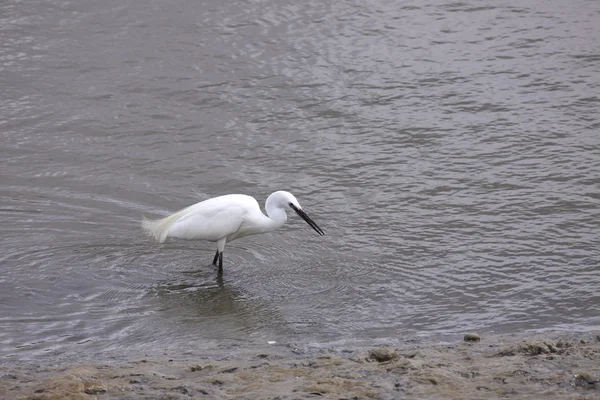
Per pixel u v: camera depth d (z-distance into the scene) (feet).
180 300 40.37
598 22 75.41
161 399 27.17
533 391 27.32
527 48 71.51
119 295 40.78
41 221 48.75
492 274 42.70
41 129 60.44
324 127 61.41
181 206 51.24
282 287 41.81
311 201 51.85
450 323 37.65
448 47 72.02
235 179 54.54
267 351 33.58
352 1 79.87
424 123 61.41
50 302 39.81
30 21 75.61
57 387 27.94
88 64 69.36
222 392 27.73
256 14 77.41
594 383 27.78
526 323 37.40
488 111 62.75
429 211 50.26
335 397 26.91
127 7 78.38
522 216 49.19
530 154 56.85
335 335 36.42
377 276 42.80
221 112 63.36
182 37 73.61
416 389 27.50
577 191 51.96
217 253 44.32
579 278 41.93
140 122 61.67
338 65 69.67
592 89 65.10
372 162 56.54
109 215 49.85
